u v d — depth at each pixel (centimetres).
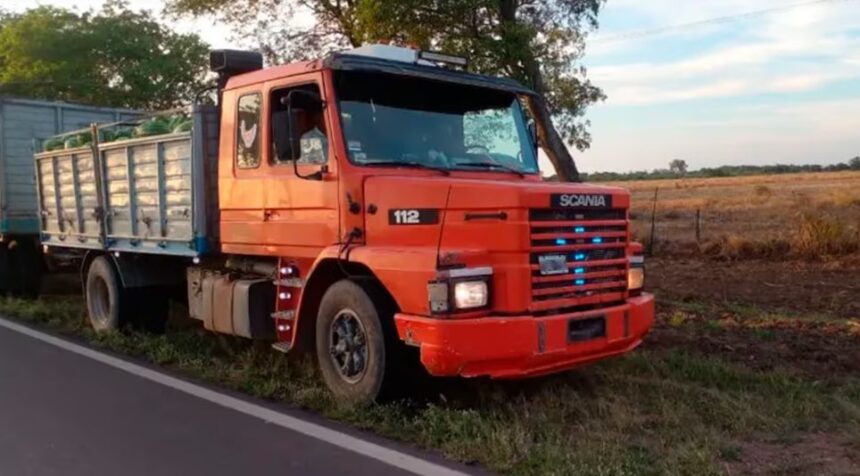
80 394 730
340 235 676
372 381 644
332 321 684
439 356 576
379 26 1297
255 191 766
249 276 812
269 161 748
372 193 656
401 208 639
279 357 828
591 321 632
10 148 1308
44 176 1169
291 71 720
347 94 689
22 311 1183
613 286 664
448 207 617
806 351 846
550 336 599
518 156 772
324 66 681
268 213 752
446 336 573
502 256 597
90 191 1041
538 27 1402
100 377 795
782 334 932
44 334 1034
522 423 609
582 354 627
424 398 673
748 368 774
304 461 551
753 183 7125
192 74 2481
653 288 1394
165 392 737
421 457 555
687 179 9456
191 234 838
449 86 742
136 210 942
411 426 607
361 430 619
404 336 607
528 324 588
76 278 1555
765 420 612
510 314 593
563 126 1508
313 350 737
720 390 700
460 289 580
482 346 576
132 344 936
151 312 1015
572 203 620
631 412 630
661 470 509
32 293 1344
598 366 775
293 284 733
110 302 1004
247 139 776
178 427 630
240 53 835
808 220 1894
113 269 1006
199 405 693
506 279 594
